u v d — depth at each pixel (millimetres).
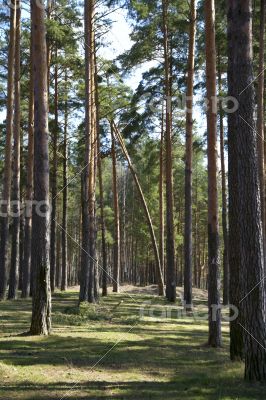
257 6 20469
